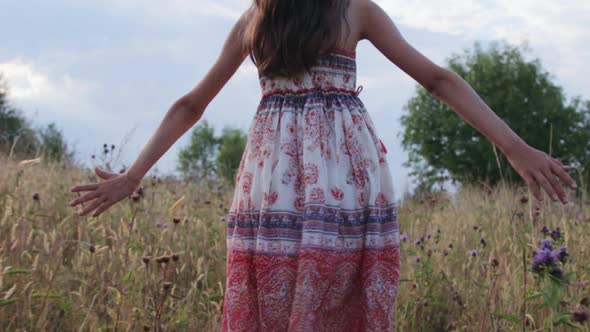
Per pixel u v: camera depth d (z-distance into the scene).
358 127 1.90
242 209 1.91
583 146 37.72
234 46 2.06
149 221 4.29
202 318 3.22
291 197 1.83
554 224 4.04
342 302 1.83
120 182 1.99
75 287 3.17
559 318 2.11
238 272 1.88
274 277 1.81
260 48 1.90
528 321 2.79
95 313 2.78
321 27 1.84
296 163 1.86
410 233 4.57
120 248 3.26
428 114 38.34
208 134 49.44
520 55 39.62
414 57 1.95
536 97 38.31
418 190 7.97
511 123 38.31
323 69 1.89
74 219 4.11
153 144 2.05
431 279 3.49
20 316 2.64
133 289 3.05
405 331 3.14
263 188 1.86
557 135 37.41
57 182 5.77
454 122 36.41
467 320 3.17
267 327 1.81
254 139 1.94
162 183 7.13
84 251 3.31
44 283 2.99
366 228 1.84
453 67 40.94
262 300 1.82
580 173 5.62
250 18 2.02
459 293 3.39
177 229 4.24
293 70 1.86
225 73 2.07
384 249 1.86
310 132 1.84
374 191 1.85
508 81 38.75
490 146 33.91
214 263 3.93
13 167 5.31
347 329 1.84
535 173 1.76
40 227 3.87
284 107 1.90
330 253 1.78
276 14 1.87
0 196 4.19
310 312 1.73
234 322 1.86
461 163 35.66
